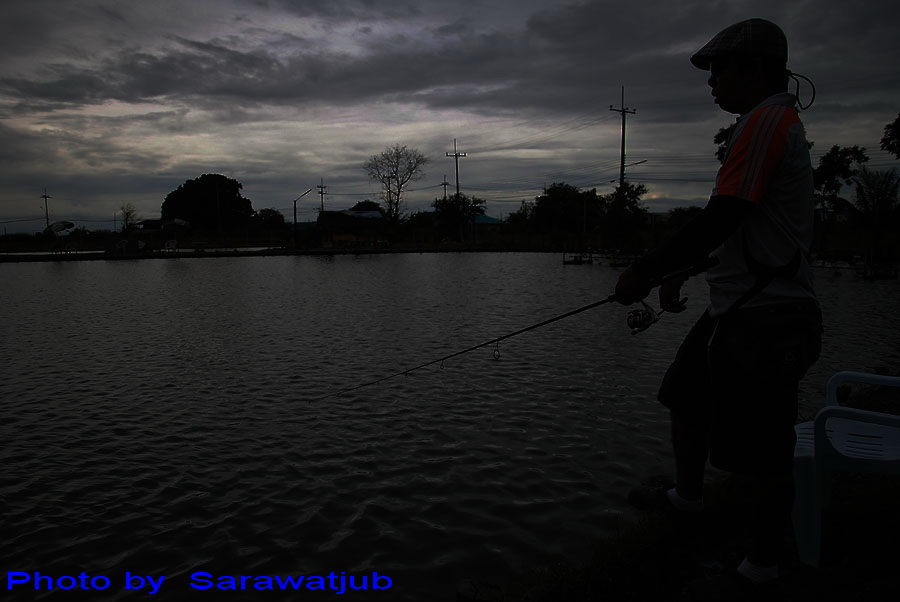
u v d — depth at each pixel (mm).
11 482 5184
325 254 55406
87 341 11867
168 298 19953
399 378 8477
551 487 4879
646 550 2963
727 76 2363
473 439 6035
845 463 2738
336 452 5762
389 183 80188
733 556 2898
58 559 3996
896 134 27875
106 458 5707
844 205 31250
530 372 8719
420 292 20938
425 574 3705
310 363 9578
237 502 4758
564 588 2881
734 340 2230
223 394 7848
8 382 8617
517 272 31172
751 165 2076
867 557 2658
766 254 2168
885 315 14250
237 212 106125
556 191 70062
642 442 5871
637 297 2334
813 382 7855
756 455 2256
